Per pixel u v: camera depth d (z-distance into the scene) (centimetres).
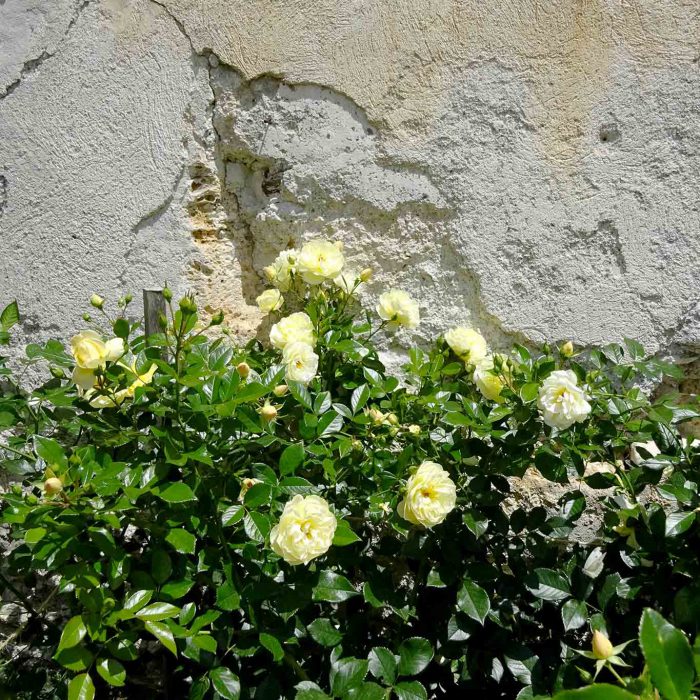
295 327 177
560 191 189
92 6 198
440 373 175
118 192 200
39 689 166
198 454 138
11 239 203
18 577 202
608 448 166
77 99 200
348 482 161
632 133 186
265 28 194
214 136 200
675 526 135
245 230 208
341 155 196
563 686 140
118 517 145
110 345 146
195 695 133
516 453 158
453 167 192
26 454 176
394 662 139
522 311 193
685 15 183
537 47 188
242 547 140
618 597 150
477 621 149
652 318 188
